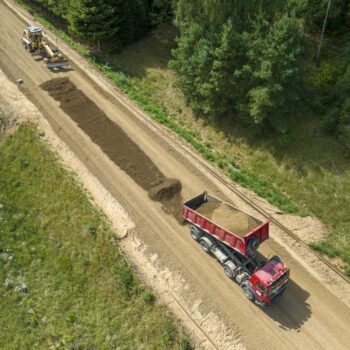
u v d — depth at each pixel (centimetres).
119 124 3603
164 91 4131
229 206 2539
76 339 2327
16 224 2914
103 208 2881
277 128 3331
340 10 3716
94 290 2494
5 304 2545
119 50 4600
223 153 3566
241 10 3334
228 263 2408
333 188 3102
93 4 4103
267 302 2258
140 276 2488
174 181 3070
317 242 2788
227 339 2205
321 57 3769
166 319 2281
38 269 2688
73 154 3275
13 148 3394
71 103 3788
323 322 2281
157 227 2747
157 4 4419
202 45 3394
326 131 3294
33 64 4306
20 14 5316
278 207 3069
